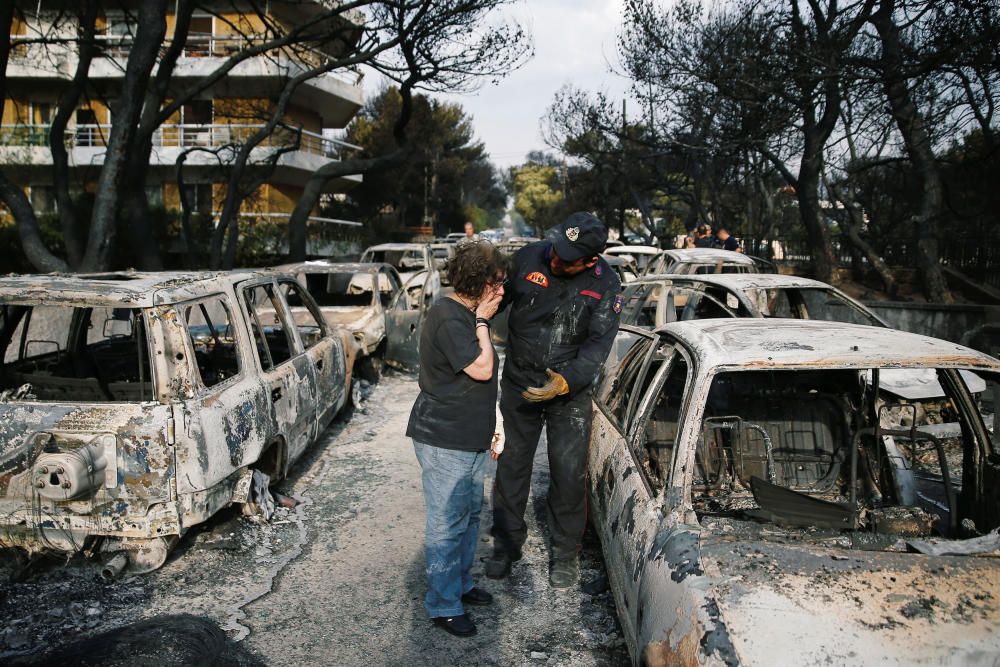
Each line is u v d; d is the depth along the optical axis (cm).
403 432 681
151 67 1169
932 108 1145
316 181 1969
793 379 414
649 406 341
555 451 375
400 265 1593
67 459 343
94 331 551
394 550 429
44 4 2278
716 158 2208
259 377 459
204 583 383
